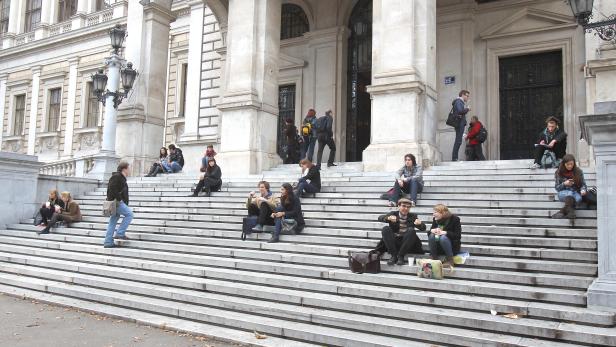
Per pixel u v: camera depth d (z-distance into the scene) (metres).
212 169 12.55
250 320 6.49
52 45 35.59
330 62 19.38
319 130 13.15
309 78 19.77
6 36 38.41
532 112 15.80
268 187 9.77
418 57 12.31
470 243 7.70
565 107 14.99
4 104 38.53
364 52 19.23
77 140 33.31
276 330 6.19
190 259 8.76
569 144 14.79
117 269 8.91
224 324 6.62
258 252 8.48
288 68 20.23
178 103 28.33
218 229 10.16
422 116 12.04
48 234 11.59
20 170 13.27
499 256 7.17
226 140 14.89
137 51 19.38
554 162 10.02
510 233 7.73
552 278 6.24
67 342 6.05
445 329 5.70
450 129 16.30
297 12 20.67
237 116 14.77
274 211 9.41
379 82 12.33
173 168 16.48
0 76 38.84
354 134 19.12
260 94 14.87
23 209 13.33
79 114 33.78
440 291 6.55
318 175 10.88
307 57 19.98
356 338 5.74
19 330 6.58
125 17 31.50
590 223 7.51
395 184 9.55
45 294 8.60
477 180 10.11
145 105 19.11
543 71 15.80
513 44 16.00
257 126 14.72
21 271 9.70
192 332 6.41
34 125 36.16
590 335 5.14
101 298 7.94
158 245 9.63
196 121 20.62
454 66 16.53
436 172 11.00
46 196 14.05
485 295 6.28
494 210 8.47
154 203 12.33
